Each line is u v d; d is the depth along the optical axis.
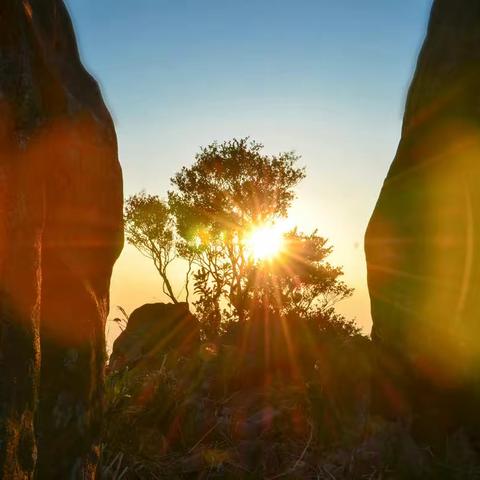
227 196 21.89
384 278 5.35
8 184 1.97
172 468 4.37
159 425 4.85
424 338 4.91
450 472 4.35
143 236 22.03
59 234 2.66
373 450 4.53
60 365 2.59
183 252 21.22
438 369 4.77
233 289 19.98
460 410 4.68
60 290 2.65
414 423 4.73
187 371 5.95
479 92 4.85
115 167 3.03
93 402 2.76
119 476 3.94
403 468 4.36
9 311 1.93
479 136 4.80
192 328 12.92
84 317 2.72
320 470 4.41
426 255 5.05
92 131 2.83
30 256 2.04
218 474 4.32
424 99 5.24
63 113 2.59
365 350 5.18
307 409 4.98
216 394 5.62
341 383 4.98
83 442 2.64
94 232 2.86
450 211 4.93
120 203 3.06
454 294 4.80
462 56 4.98
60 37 2.70
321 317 9.65
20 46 2.14
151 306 13.25
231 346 6.65
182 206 21.78
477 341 4.61
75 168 2.71
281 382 5.82
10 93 2.06
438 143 5.07
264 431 4.84
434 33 5.30
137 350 11.98
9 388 1.91
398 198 5.32
